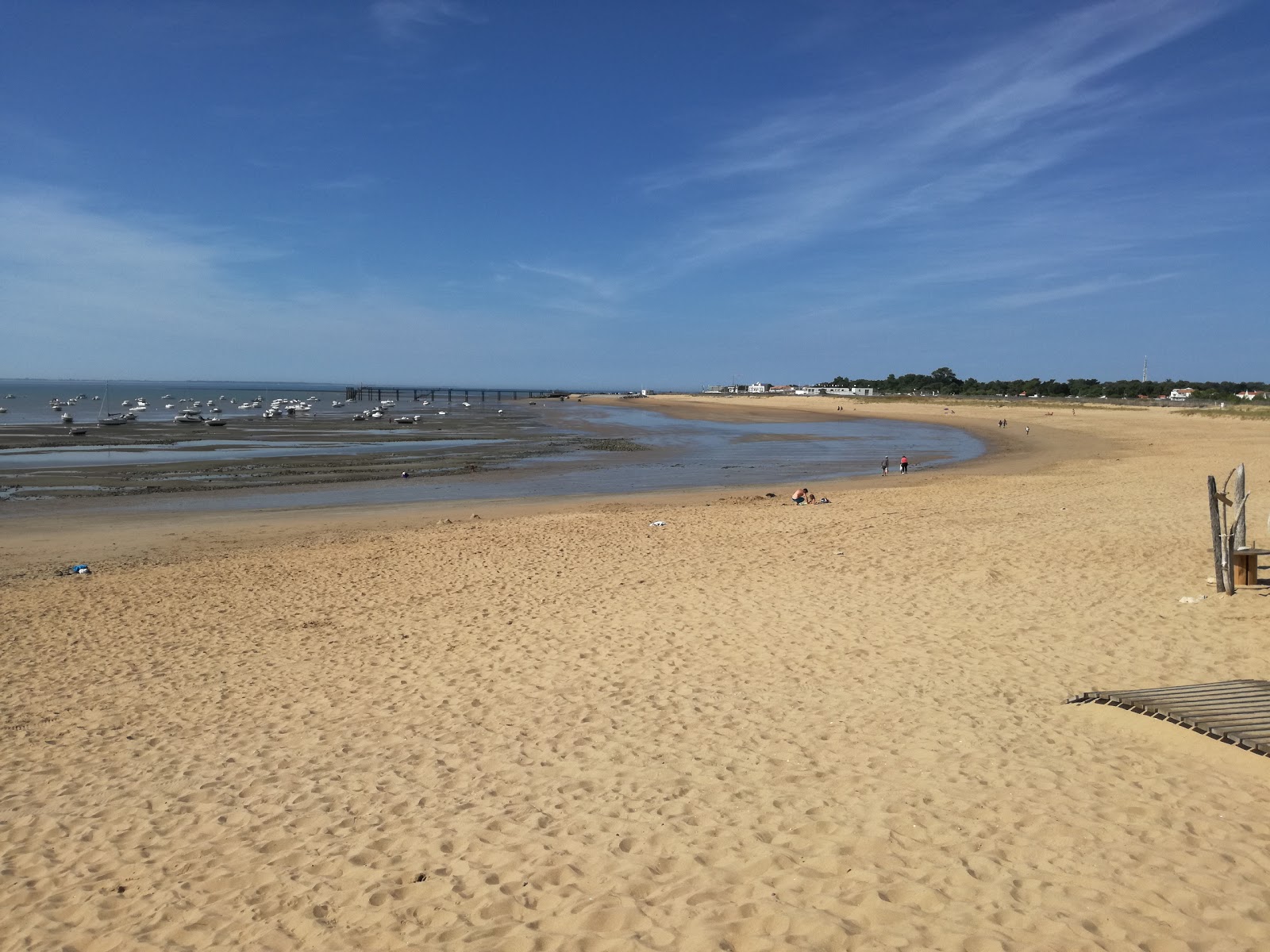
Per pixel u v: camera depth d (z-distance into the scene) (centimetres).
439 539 1780
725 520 1916
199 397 14575
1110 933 394
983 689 748
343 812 593
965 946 390
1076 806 521
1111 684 739
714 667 859
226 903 487
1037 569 1222
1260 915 402
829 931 407
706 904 444
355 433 5628
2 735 789
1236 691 670
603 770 632
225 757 714
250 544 1859
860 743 645
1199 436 4744
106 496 2625
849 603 1083
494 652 966
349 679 908
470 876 494
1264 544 1317
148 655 1038
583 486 2955
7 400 11050
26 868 546
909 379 16188
